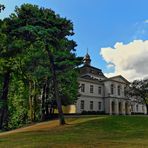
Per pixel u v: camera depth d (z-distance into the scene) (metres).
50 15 33.62
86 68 89.31
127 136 23.78
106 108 84.88
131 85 83.44
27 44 33.81
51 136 24.06
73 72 47.00
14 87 49.31
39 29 31.41
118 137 23.08
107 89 85.62
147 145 17.94
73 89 52.62
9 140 22.83
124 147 17.20
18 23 32.19
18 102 52.38
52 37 32.62
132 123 32.50
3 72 38.50
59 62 36.81
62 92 50.66
